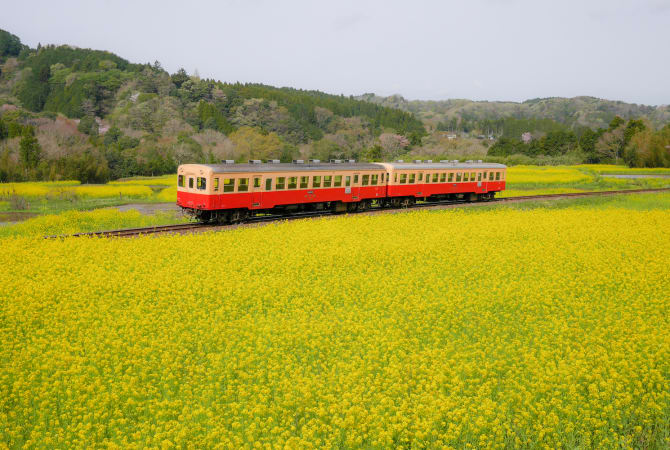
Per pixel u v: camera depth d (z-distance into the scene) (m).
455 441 7.82
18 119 110.88
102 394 8.54
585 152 123.44
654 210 34.25
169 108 126.88
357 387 8.82
